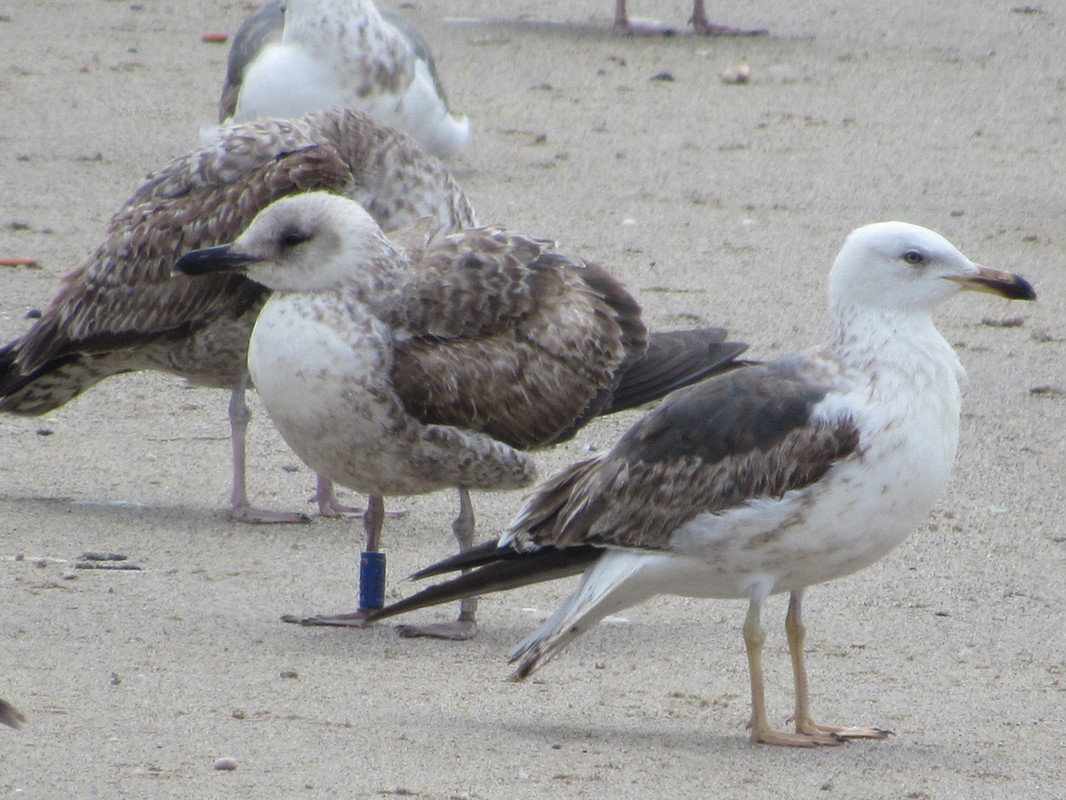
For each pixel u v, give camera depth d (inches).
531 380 473.1
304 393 446.0
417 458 459.5
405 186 571.8
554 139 1045.8
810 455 369.4
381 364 449.1
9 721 329.7
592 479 392.2
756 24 1381.6
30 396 576.7
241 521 536.1
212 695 391.9
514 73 1202.6
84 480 563.5
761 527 372.2
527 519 401.1
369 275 455.5
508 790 339.9
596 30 1346.0
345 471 461.1
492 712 391.2
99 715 374.6
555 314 481.4
